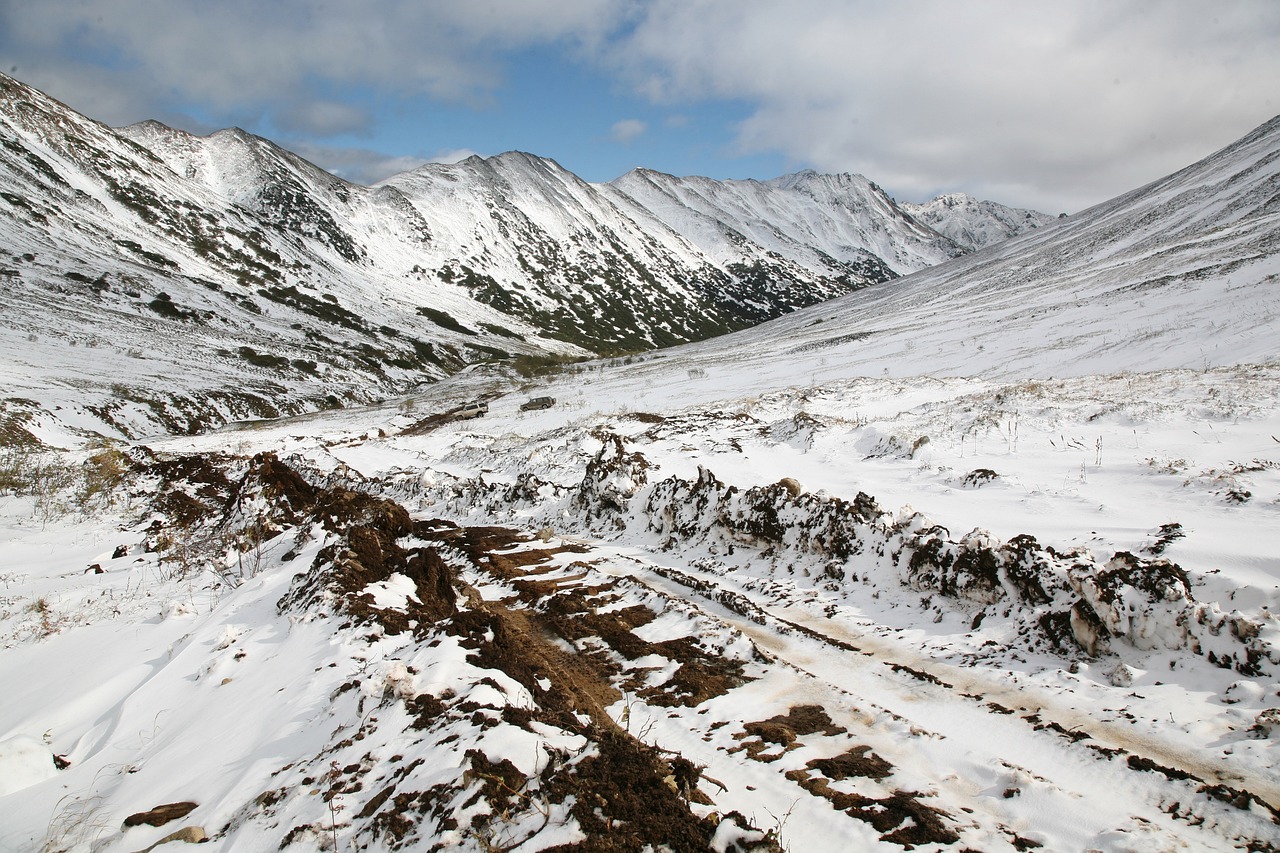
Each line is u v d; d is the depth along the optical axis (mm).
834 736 5527
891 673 6871
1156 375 21656
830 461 17375
